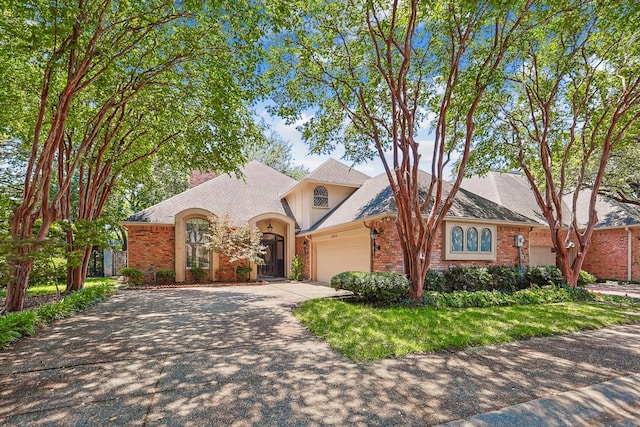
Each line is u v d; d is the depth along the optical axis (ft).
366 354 16.46
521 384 13.23
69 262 32.89
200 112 36.14
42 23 20.29
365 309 26.43
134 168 47.14
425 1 22.81
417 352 16.93
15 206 27.30
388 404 11.50
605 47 31.65
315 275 54.13
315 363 15.44
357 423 10.27
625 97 32.83
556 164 46.24
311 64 30.76
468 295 30.12
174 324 23.11
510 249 44.27
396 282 28.81
